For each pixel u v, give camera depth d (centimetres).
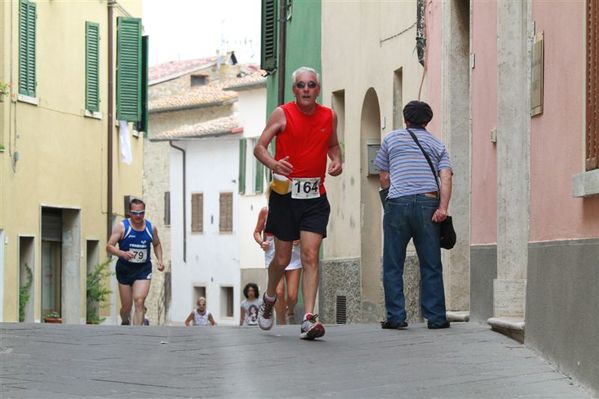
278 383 1382
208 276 9344
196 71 10600
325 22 3662
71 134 4988
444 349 1650
